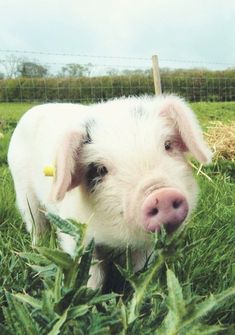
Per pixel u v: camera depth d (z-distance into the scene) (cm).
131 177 37
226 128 125
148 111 43
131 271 23
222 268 46
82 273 22
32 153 60
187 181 41
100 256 45
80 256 22
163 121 42
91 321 22
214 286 44
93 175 41
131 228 39
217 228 56
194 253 47
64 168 40
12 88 313
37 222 62
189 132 42
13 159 63
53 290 23
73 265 22
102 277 46
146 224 35
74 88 317
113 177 39
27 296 24
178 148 44
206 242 52
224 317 35
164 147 40
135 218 36
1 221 63
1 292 34
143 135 39
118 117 42
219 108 282
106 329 22
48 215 23
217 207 61
